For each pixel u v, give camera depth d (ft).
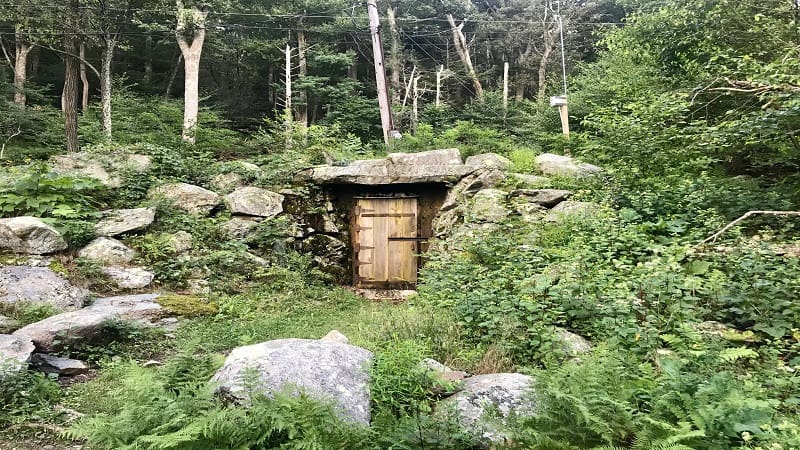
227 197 33.45
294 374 11.52
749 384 10.63
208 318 22.88
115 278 25.04
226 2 59.77
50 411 13.42
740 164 31.01
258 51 75.61
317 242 34.35
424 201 35.81
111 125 50.31
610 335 15.17
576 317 16.81
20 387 13.82
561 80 81.20
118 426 9.30
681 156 26.78
